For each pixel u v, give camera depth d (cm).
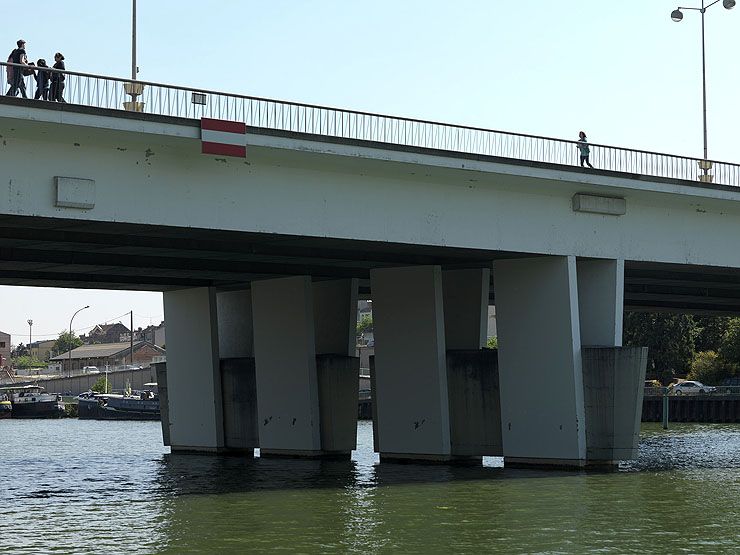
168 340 5988
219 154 3616
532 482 4222
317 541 2942
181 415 5941
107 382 15188
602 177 4584
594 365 4616
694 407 10144
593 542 2912
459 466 4872
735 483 4228
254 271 5050
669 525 3189
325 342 5672
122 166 3538
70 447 7131
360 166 4041
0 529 3189
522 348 4744
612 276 4831
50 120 3284
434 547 2845
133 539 2997
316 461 5225
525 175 4350
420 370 5006
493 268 4941
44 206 3381
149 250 4394
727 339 11762
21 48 3519
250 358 5691
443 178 4291
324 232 3991
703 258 5188
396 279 5091
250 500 3778
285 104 3791
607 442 4606
